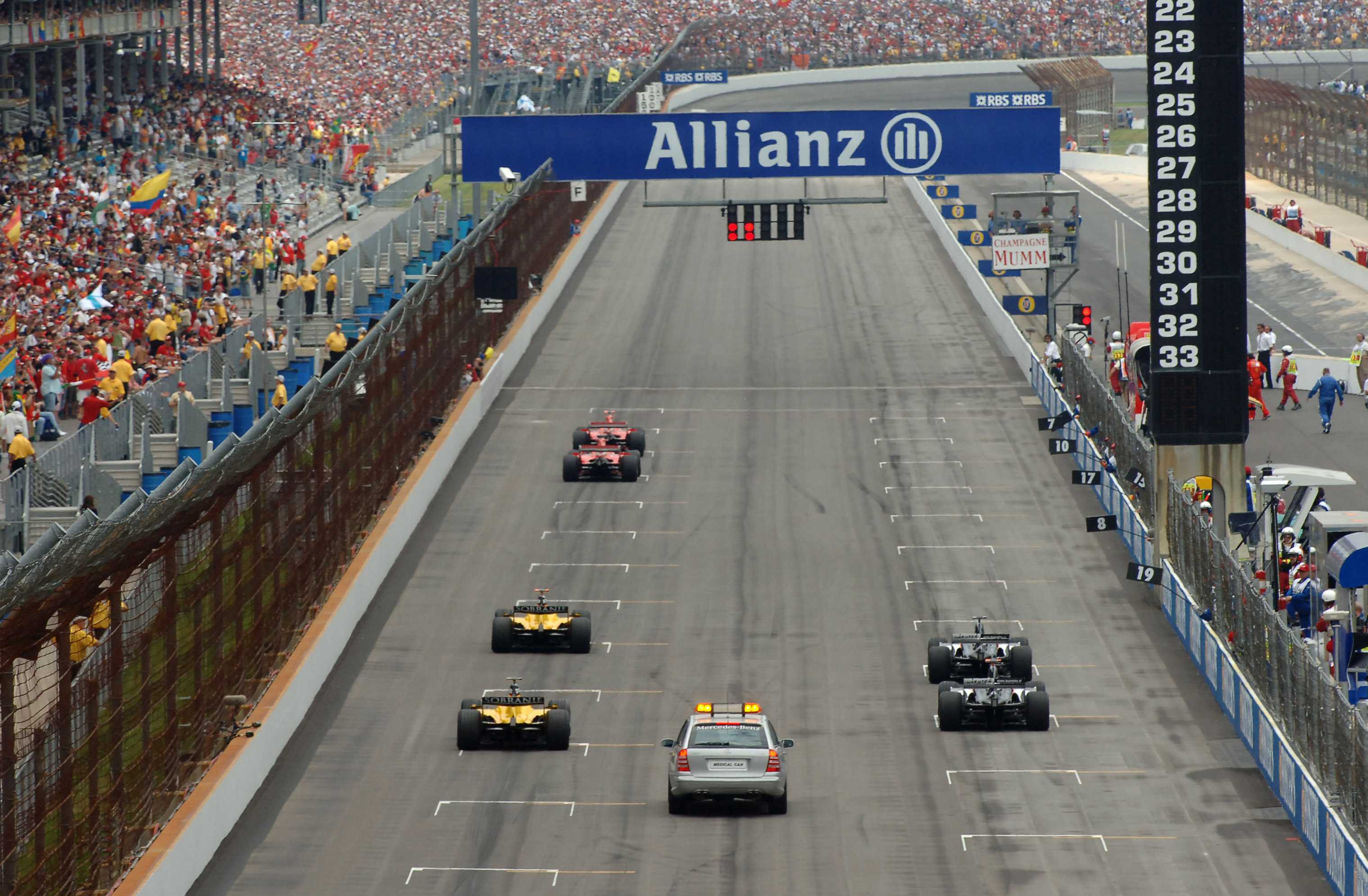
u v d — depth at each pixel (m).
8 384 157.75
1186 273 143.00
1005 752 112.62
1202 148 141.75
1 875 73.56
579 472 178.00
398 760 111.81
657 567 152.12
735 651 131.75
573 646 131.50
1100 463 170.38
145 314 195.00
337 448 140.62
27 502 132.25
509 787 107.31
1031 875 94.00
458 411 194.25
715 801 103.12
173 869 90.31
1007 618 139.50
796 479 178.88
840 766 110.31
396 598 144.75
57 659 82.06
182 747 98.25
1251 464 179.00
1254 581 120.19
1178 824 101.19
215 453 102.12
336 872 95.00
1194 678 126.19
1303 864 95.69
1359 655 110.56
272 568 119.31
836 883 92.69
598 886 92.50
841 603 142.50
